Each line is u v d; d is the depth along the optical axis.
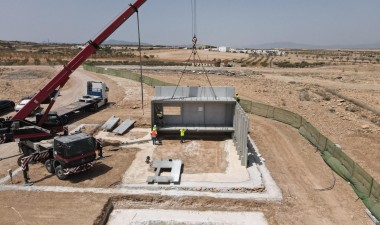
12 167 18.62
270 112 28.72
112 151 20.80
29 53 98.31
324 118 27.89
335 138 23.14
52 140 18.94
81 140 16.66
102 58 94.31
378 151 20.77
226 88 23.42
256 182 16.48
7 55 87.31
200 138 23.28
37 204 14.55
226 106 23.31
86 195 15.33
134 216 14.45
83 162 16.86
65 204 14.55
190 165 18.64
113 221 14.10
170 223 13.84
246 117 18.05
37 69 59.06
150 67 64.31
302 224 13.70
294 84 45.91
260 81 47.88
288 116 26.89
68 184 16.41
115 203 15.25
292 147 21.98
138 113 29.98
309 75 58.72
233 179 16.84
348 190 16.34
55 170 17.12
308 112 29.80
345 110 30.84
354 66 76.81
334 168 18.39
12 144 22.66
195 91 23.53
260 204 14.99
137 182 16.64
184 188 15.95
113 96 37.75
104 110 31.67
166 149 21.14
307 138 23.19
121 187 16.16
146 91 40.03
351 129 24.98
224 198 15.13
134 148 21.31
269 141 23.06
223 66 72.00
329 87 43.94
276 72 62.59
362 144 21.97
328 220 13.96
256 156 20.20
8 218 13.48
